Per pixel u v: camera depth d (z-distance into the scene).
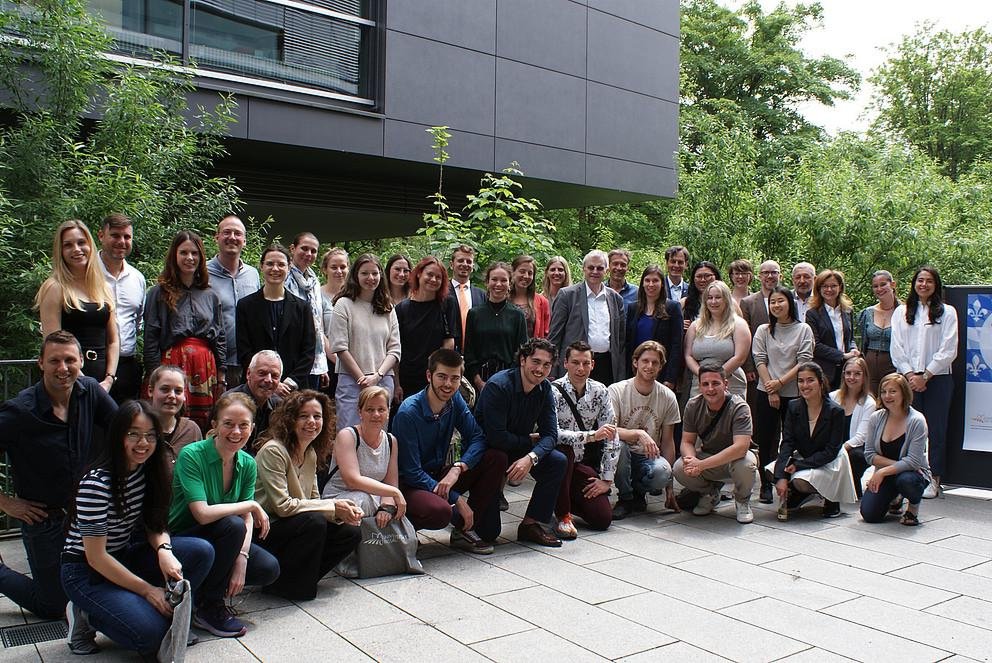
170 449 3.78
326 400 4.54
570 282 7.57
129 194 6.55
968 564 5.03
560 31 10.90
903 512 6.23
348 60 9.35
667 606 4.24
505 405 5.27
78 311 4.52
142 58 7.97
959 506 6.66
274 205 10.44
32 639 3.74
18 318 6.17
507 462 5.25
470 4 9.97
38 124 6.47
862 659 3.60
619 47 11.61
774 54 28.80
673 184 12.46
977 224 14.41
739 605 4.26
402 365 6.20
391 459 4.90
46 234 6.26
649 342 6.17
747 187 12.88
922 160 16.67
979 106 31.97
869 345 7.69
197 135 7.84
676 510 6.38
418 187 11.40
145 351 4.88
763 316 7.39
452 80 9.86
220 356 5.11
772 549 5.35
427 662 3.52
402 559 4.75
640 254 16.05
